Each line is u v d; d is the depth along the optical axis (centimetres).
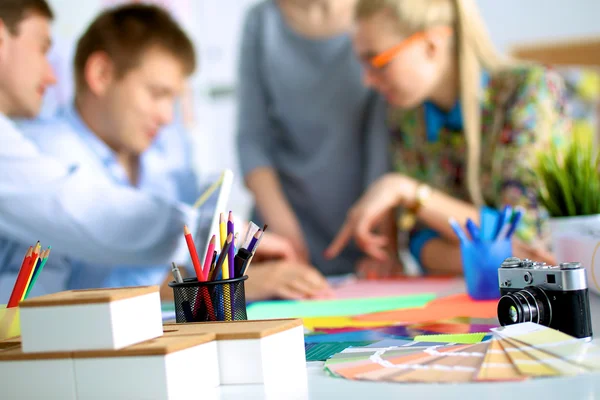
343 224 183
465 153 152
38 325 54
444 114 156
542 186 103
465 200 155
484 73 152
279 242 146
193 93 199
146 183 171
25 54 147
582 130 213
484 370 53
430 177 159
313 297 119
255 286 120
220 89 221
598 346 58
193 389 54
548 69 151
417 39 146
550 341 59
